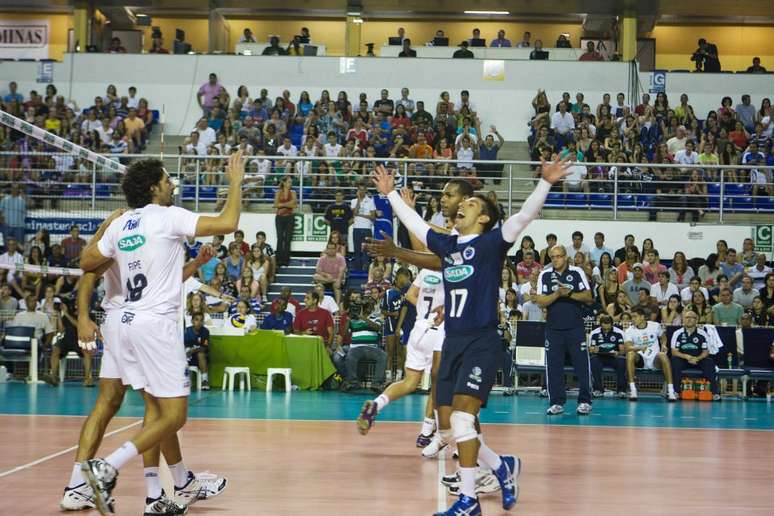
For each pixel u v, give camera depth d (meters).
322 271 18.28
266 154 22.94
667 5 29.36
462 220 5.64
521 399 14.96
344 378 15.79
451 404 5.55
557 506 5.84
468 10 30.56
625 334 15.89
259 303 17.27
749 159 22.09
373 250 6.45
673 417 12.44
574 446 9.00
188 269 5.88
